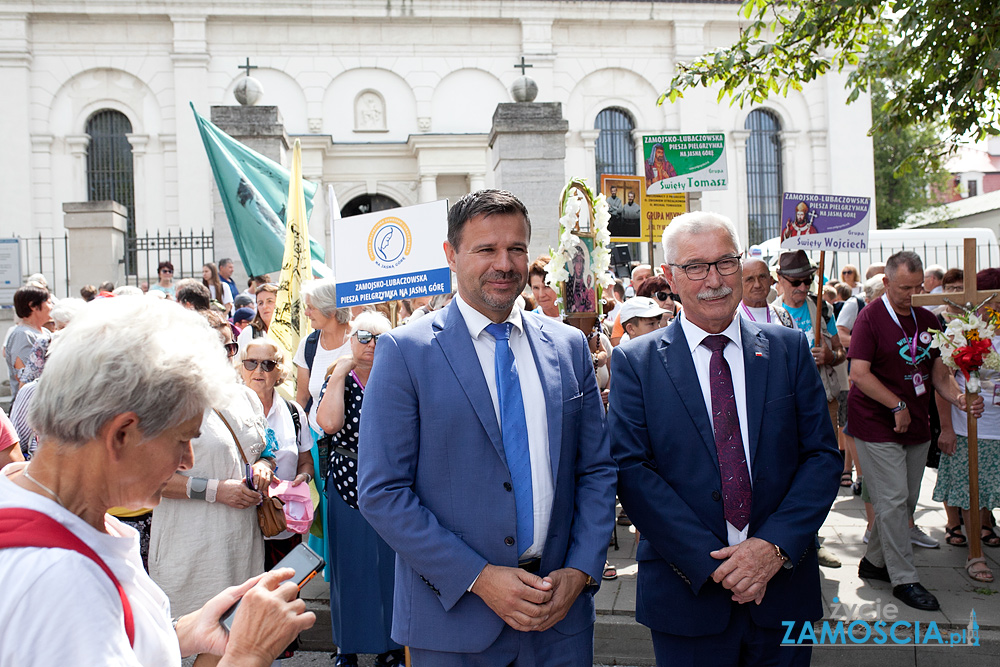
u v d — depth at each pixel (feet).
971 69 19.24
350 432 12.33
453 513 7.64
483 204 7.89
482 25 79.05
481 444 7.68
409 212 13.83
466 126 79.00
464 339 7.99
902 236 53.93
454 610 7.48
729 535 8.90
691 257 8.95
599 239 14.69
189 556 10.75
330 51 77.46
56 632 3.93
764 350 9.23
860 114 82.69
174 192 75.25
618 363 9.57
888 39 22.47
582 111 80.64
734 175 81.71
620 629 13.44
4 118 73.20
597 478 8.27
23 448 13.76
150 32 75.61
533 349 8.25
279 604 5.01
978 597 14.20
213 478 10.91
